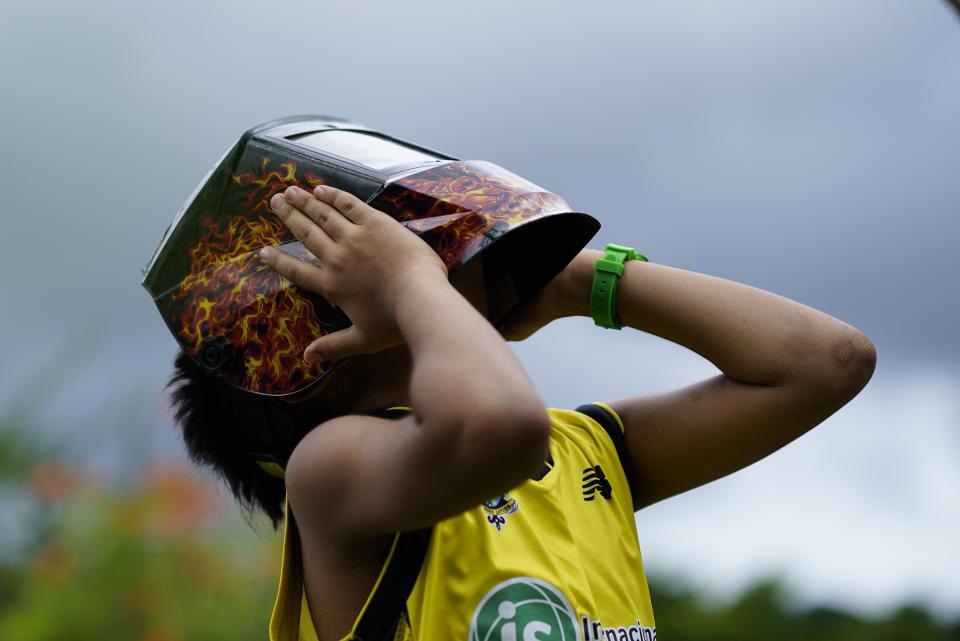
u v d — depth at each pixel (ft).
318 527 5.13
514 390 4.33
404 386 5.75
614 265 6.56
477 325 4.59
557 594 5.29
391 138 6.14
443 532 5.24
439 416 4.33
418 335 4.62
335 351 5.15
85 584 17.21
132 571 17.34
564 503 5.82
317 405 5.72
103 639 17.06
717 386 6.45
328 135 5.83
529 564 5.32
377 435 4.90
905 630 21.67
